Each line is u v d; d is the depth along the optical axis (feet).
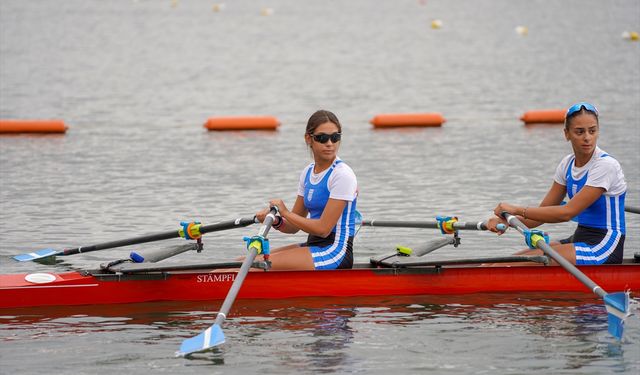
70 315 107.65
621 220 117.39
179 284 113.70
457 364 90.33
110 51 541.34
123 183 197.06
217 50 551.59
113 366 90.27
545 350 94.32
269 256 114.01
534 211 115.24
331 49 558.56
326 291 115.03
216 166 217.97
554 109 317.22
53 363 91.15
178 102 344.69
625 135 251.60
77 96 357.61
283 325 103.60
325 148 111.04
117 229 155.84
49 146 246.47
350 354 93.56
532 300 113.91
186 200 179.83
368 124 290.15
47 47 556.92
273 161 224.53
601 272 116.57
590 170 115.03
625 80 392.88
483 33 649.20
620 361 90.74
